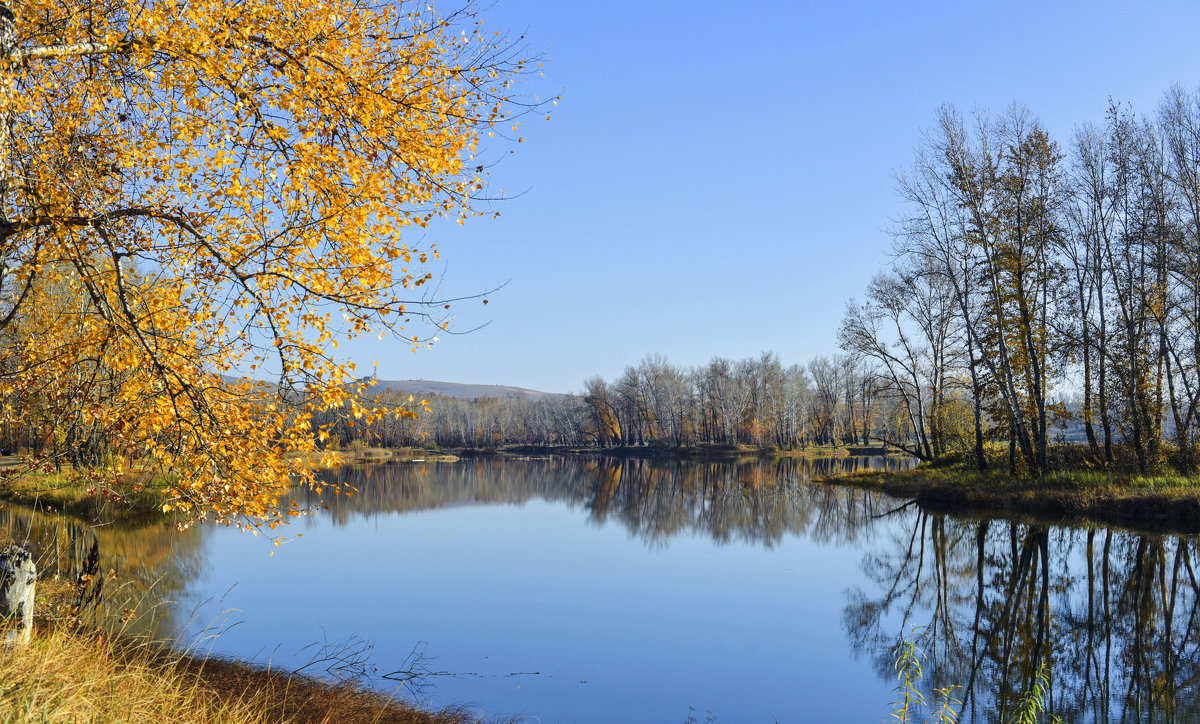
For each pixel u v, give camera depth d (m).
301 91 6.41
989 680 10.91
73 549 18.06
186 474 6.82
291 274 6.18
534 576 18.03
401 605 14.99
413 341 6.49
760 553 21.06
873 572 18.31
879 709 9.98
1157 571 16.69
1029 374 28.78
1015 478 28.34
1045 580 16.55
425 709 9.59
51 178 6.28
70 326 7.24
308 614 14.13
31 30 6.24
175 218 6.12
